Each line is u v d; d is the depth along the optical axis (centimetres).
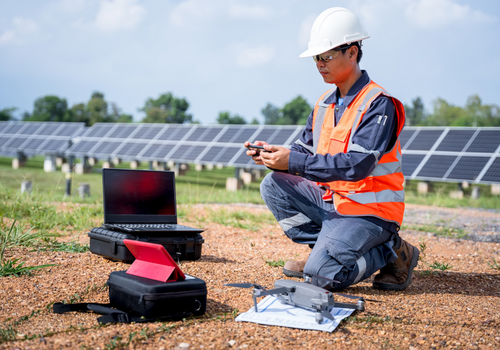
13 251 323
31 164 2355
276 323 200
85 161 1950
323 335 191
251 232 504
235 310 214
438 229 605
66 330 182
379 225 254
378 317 217
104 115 7075
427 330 204
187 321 198
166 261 201
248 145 261
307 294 211
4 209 503
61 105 7656
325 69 263
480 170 1298
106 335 177
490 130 1450
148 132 2108
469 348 186
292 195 284
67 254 326
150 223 333
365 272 259
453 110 7150
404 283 279
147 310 194
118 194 324
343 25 259
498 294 282
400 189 265
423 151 1502
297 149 302
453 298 264
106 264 298
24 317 194
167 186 347
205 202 834
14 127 2655
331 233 254
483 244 486
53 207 563
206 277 279
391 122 249
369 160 235
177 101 7769
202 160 1641
